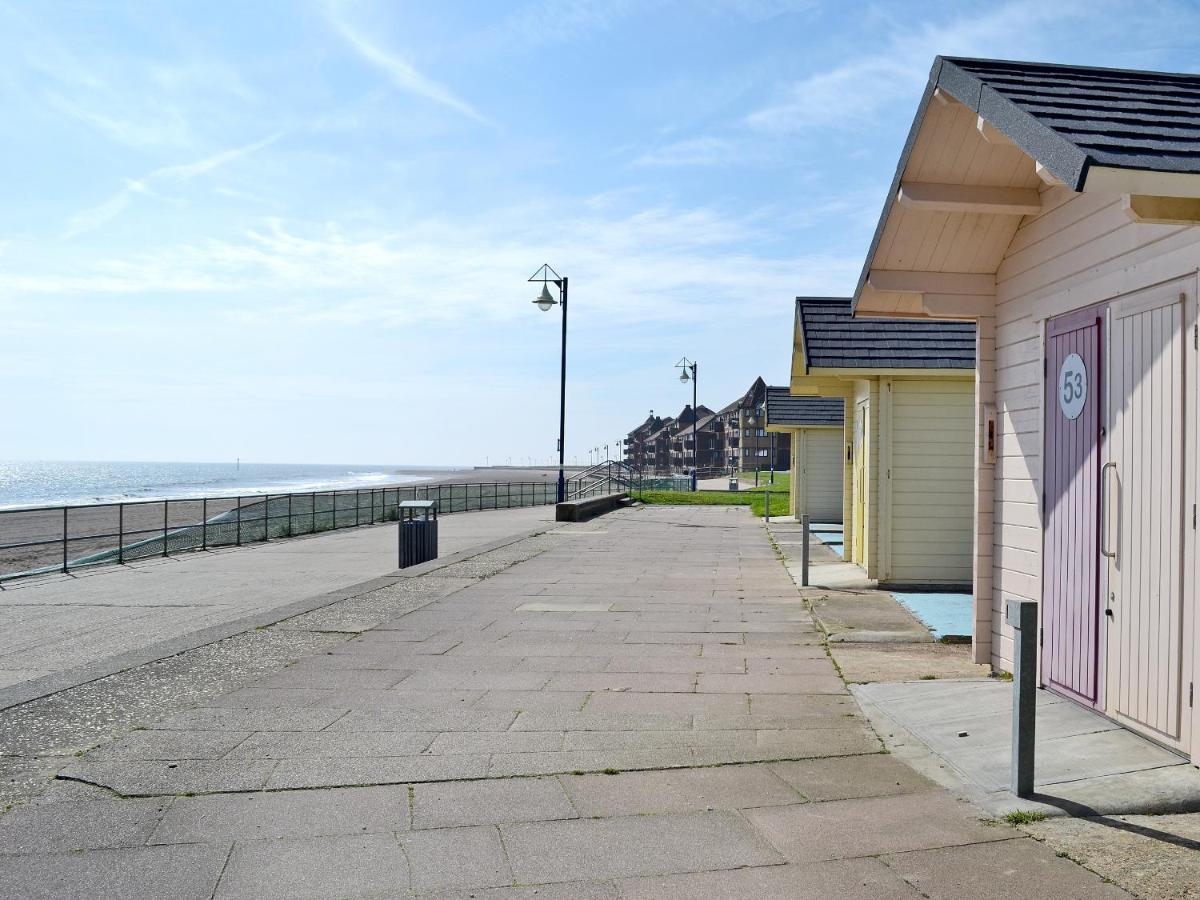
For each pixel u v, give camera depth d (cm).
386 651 863
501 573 1470
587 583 1353
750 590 1282
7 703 673
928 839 421
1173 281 513
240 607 1265
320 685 732
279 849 419
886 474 1312
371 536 2497
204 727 613
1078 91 534
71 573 1666
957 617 1037
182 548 2095
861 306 827
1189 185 403
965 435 1308
